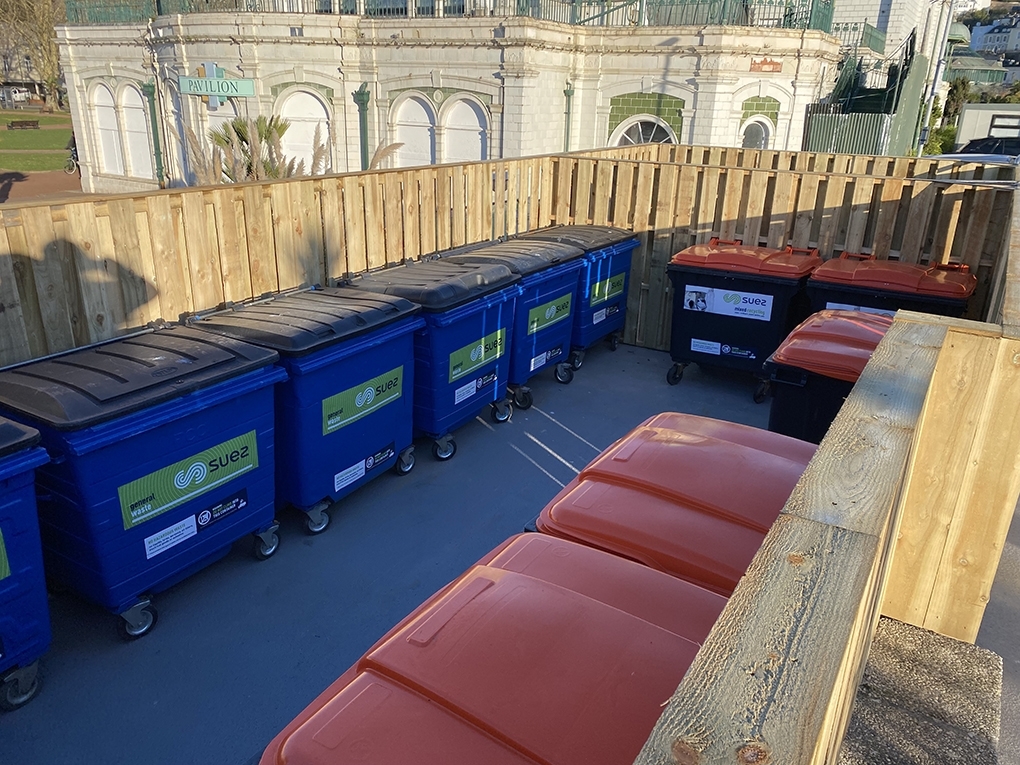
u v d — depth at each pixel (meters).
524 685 1.77
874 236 7.64
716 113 19.33
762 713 1.17
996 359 3.29
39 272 4.25
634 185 8.37
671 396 7.28
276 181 5.60
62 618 4.08
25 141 47.16
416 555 4.70
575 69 20.61
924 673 3.52
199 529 4.05
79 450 3.33
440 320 5.27
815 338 5.08
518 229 8.51
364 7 21.66
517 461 5.90
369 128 21.81
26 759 3.24
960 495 3.53
